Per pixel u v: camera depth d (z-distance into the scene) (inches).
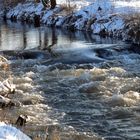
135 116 513.0
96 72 731.4
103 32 1184.2
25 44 1101.7
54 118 506.3
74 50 953.5
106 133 463.2
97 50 942.4
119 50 945.5
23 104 561.0
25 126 466.6
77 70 751.1
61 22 1453.0
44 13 1631.4
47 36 1243.8
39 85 659.4
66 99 586.2
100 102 569.0
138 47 984.3
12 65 815.7
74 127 477.4
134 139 447.5
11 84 627.2
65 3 1593.3
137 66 802.2
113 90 619.5
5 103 540.1
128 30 1074.1
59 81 681.6
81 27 1311.5
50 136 433.4
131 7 1232.2
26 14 1765.5
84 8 1378.0
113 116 515.2
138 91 614.2
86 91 620.1
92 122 495.2
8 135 330.0
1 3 2073.1
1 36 1286.9
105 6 1298.0
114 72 732.0
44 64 828.0
